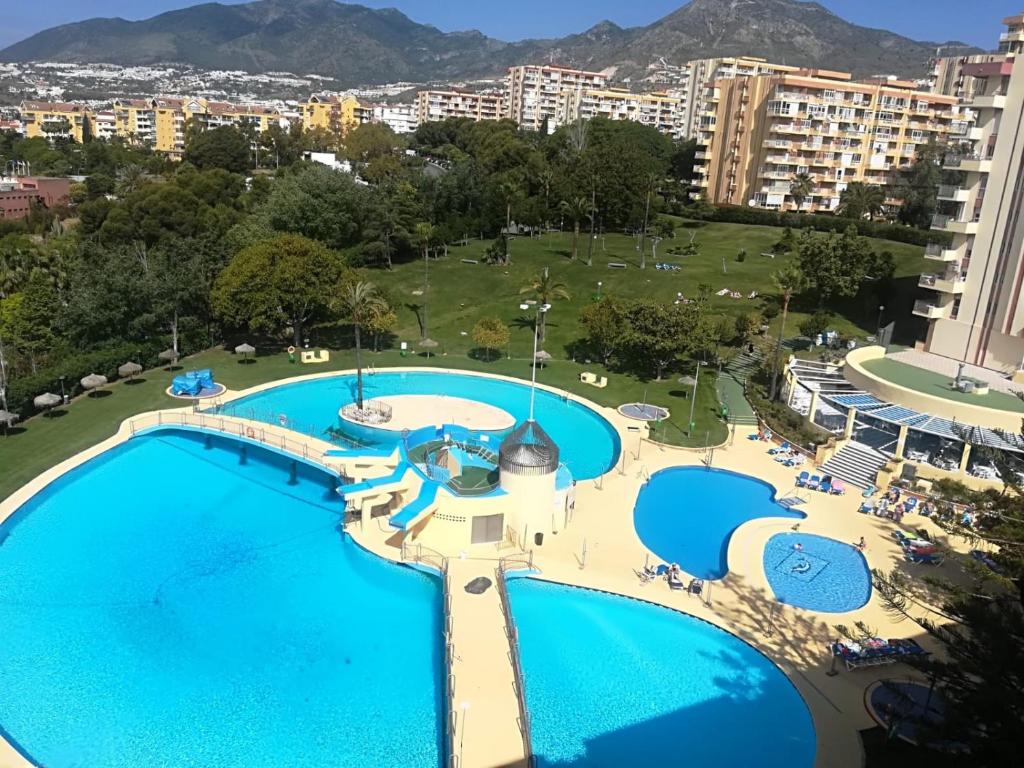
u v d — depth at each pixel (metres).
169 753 27.02
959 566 40.53
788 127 130.38
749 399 66.25
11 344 69.94
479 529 40.56
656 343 68.38
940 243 75.00
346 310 71.88
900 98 137.75
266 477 50.75
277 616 35.16
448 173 133.75
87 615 34.75
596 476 52.16
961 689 22.78
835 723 28.52
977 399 54.91
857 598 37.38
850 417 55.31
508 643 32.31
